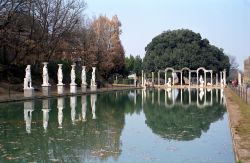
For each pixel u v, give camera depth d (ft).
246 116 69.15
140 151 43.96
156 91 225.56
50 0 191.52
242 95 124.06
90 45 250.98
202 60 320.09
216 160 39.65
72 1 204.33
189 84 306.76
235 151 40.27
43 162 38.68
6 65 171.53
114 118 77.71
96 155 41.78
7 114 81.71
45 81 143.23
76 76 221.66
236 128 53.26
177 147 46.57
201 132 59.11
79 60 242.78
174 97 159.94
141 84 305.12
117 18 285.43
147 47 351.46
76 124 66.95
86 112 88.48
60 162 38.73
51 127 62.85
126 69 333.83
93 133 56.95
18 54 177.99
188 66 319.06
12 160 39.50
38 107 99.04
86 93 179.93
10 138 52.13
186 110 98.32
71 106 104.58
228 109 84.17
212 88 277.03
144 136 54.75
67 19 202.28
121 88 244.42
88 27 265.34
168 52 329.52
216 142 50.16
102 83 256.32
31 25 175.94
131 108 102.99
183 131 60.23
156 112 92.17
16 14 156.46
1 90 145.79
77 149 44.93
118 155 41.86
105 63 267.80
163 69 322.14
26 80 128.26
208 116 83.25
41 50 185.47
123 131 59.52
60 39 200.85
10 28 155.63
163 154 42.55
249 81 208.74
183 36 337.11
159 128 63.26
